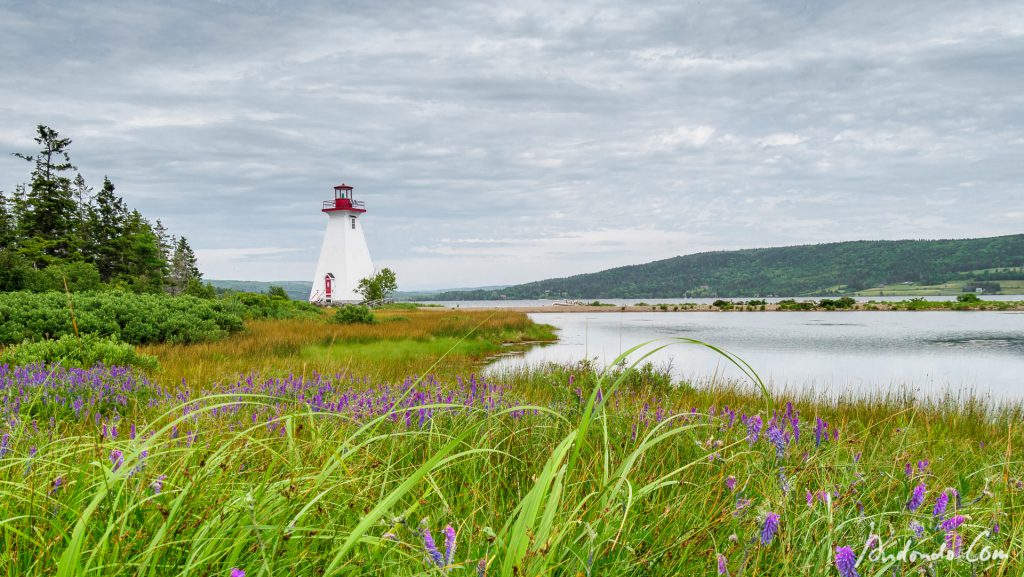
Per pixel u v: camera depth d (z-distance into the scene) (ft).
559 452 5.11
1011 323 166.50
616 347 97.91
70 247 171.22
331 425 12.55
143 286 143.95
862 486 9.10
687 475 9.73
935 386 55.98
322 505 7.54
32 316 55.01
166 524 5.78
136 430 10.64
